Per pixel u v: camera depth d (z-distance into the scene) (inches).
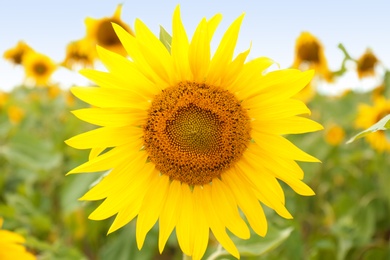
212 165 25.2
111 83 23.6
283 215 24.9
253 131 24.9
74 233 43.9
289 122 24.4
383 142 44.7
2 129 70.9
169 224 25.2
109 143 24.4
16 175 55.7
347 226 43.1
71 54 43.3
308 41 53.7
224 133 24.9
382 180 45.1
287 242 36.9
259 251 27.7
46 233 39.9
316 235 42.2
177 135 25.1
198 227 25.3
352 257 41.6
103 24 38.2
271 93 24.1
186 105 24.7
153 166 25.4
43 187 57.2
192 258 25.1
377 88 59.4
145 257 38.6
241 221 25.3
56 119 75.2
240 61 23.9
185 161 25.1
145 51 23.5
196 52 23.9
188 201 25.5
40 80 70.2
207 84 24.7
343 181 60.4
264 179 25.0
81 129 54.4
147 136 25.0
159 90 24.7
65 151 52.5
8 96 89.4
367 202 43.1
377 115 44.6
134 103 24.3
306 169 47.8
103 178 24.8
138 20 23.4
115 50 38.6
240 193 25.4
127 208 24.9
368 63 57.5
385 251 39.2
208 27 23.7
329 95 68.5
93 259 46.2
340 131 53.5
